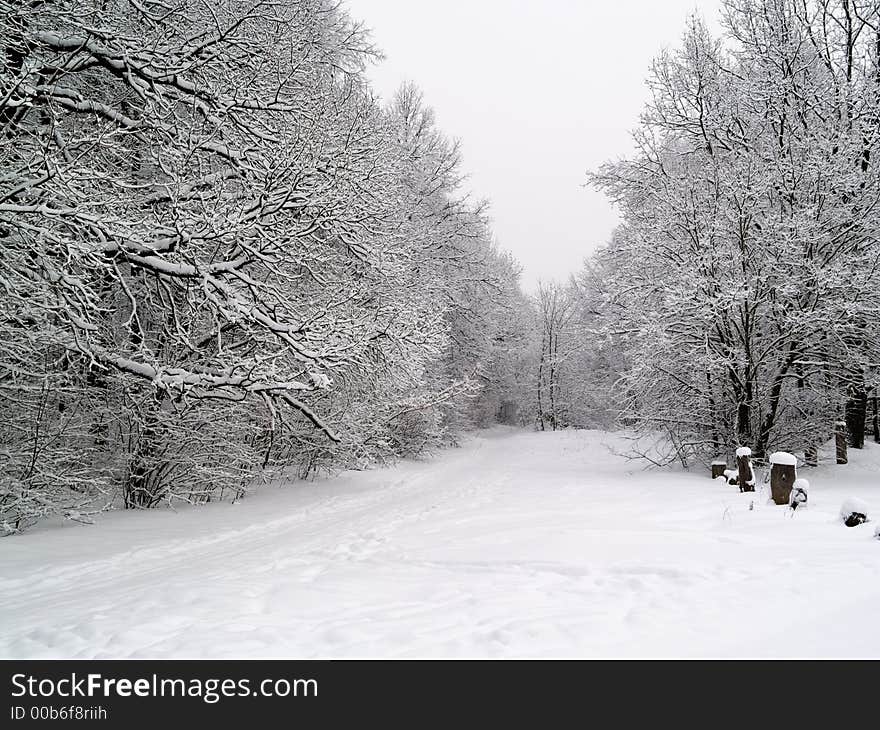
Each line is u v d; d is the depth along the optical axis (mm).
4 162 8102
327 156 9766
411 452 22547
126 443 11172
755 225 13672
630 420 17094
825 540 5641
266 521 10000
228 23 10062
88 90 10109
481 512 9094
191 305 8750
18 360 9484
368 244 11820
